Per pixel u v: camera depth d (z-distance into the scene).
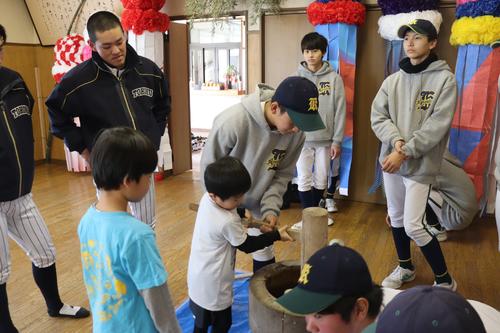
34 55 5.50
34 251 2.09
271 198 1.87
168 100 2.46
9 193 1.88
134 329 1.21
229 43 7.87
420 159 2.26
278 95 1.53
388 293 1.38
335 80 3.38
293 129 1.60
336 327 1.00
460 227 3.22
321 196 3.58
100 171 1.14
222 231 1.58
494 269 2.72
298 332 1.33
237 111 1.71
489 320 1.31
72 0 4.94
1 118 1.82
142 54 4.28
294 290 1.04
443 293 0.80
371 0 3.64
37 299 2.43
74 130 2.15
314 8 3.61
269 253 2.03
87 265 1.25
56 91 2.05
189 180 4.79
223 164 1.55
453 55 3.45
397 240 2.54
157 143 2.31
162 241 3.15
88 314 2.26
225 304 1.69
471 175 3.30
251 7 4.16
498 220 1.98
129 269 1.14
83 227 1.24
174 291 2.49
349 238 3.21
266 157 1.81
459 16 3.15
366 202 4.02
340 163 3.90
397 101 2.37
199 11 4.17
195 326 1.77
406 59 2.32
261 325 1.40
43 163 5.70
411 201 2.30
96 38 1.96
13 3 5.20
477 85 3.15
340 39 3.59
